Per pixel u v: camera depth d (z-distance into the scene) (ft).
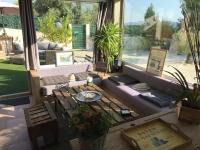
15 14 14.89
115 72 15.52
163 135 4.61
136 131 4.75
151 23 13.10
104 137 3.96
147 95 10.95
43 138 8.95
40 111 9.41
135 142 4.19
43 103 10.42
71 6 15.06
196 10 7.00
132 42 14.99
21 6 12.50
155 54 12.74
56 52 14.52
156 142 4.37
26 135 9.44
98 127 3.79
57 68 14.19
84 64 15.15
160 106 9.75
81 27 15.78
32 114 9.10
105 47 15.05
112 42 14.93
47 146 8.65
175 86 10.54
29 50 13.46
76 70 14.94
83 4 15.37
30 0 12.56
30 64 13.75
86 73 14.93
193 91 5.35
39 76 12.79
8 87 15.20
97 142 3.86
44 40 14.65
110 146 4.27
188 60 10.56
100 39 14.96
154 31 12.94
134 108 11.03
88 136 3.77
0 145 8.66
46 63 14.69
